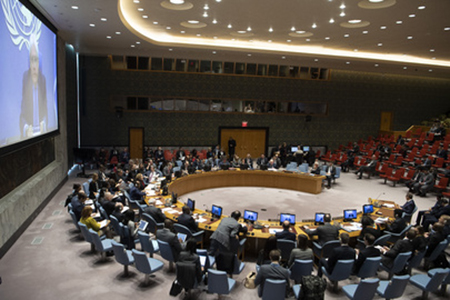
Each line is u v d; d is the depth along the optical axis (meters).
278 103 23.02
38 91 10.19
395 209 10.02
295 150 21.55
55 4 9.55
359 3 9.49
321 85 23.38
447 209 10.61
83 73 19.42
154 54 18.73
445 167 17.86
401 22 11.24
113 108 20.34
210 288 5.99
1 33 7.32
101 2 9.30
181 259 5.99
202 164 16.83
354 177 19.19
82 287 6.70
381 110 24.70
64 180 15.00
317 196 15.23
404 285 5.92
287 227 7.39
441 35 12.92
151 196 10.93
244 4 9.99
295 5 9.90
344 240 6.46
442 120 24.52
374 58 19.28
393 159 19.56
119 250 6.78
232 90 21.95
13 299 6.23
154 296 6.46
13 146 8.05
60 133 14.15
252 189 16.34
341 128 24.28
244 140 22.92
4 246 8.01
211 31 14.28
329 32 13.39
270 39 15.66
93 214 9.18
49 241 8.82
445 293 6.92
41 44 10.53
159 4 10.28
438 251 7.51
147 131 21.06
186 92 21.27
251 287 6.82
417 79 24.92
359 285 5.71
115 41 15.34
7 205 8.31
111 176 12.79
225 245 7.09
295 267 6.25
